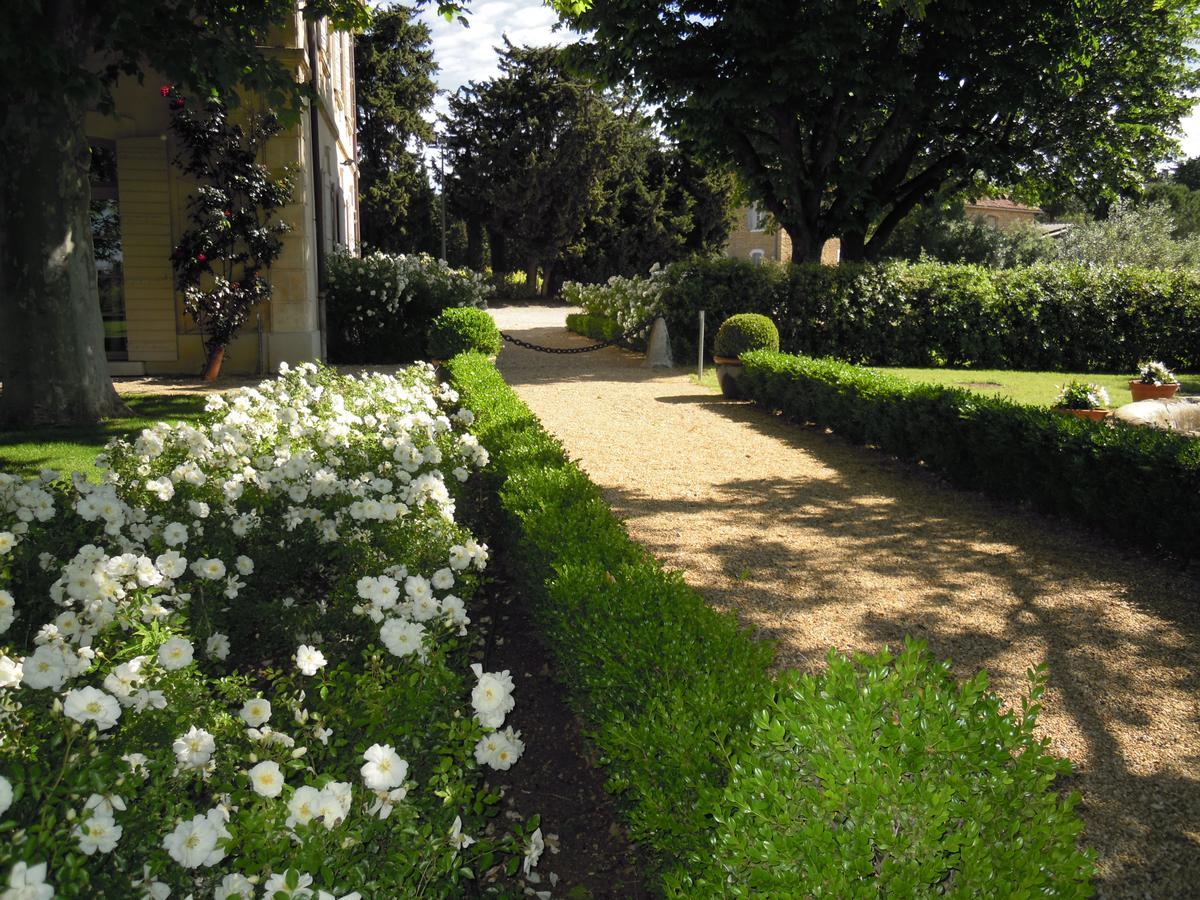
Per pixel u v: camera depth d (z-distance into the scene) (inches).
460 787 84.0
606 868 110.8
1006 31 673.6
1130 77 751.7
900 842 60.6
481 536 214.5
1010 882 59.2
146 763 79.5
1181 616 183.2
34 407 356.5
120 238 516.1
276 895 63.1
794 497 280.8
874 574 208.8
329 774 82.3
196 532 156.6
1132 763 129.3
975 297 714.2
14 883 54.9
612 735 98.7
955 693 77.2
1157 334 715.4
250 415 238.8
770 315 683.4
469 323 553.9
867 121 777.6
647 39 660.7
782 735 69.6
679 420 417.7
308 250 549.0
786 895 59.4
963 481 293.1
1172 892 103.0
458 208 1598.2
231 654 145.8
